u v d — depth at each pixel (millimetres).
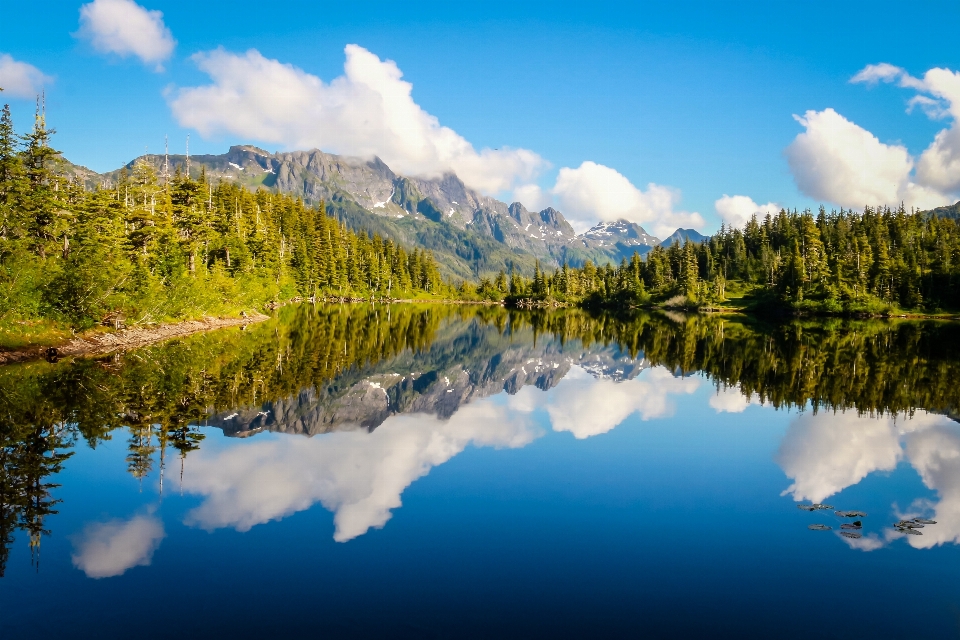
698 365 39812
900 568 10812
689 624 8867
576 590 9719
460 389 30109
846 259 127312
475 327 81875
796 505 13766
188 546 10883
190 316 51344
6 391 23250
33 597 9070
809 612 9281
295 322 65500
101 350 35062
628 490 14594
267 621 8547
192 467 15477
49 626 8320
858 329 76312
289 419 21281
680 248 181625
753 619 9055
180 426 19547
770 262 153625
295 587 9523
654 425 21844
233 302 62875
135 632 8219
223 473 15047
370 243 163875
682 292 143375
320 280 122812
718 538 11938
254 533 11516
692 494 14391
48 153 43250
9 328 31625
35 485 13914
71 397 22703
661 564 10750
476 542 11391
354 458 16781
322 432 19750
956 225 173750
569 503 13609
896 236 160000
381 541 11336
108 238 47188
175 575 9828
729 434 20469
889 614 9320
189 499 13211
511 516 12750
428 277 182875
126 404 22047
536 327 83375
